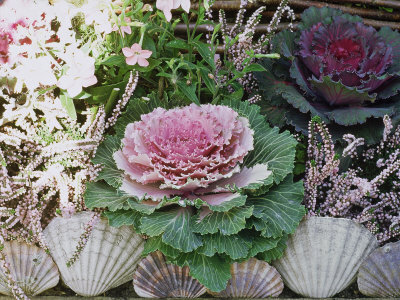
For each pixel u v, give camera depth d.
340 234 1.45
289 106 1.60
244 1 1.63
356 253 1.46
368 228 1.50
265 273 1.43
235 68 1.63
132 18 1.54
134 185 1.35
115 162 1.39
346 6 1.83
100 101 1.55
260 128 1.48
